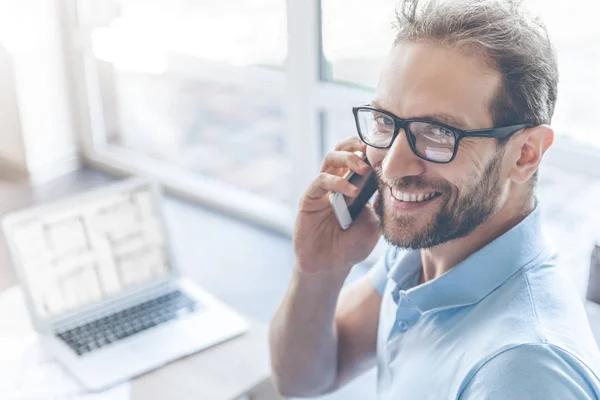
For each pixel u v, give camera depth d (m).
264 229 3.42
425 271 1.19
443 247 1.10
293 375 1.41
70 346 1.70
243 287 3.02
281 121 3.94
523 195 1.05
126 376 1.61
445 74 0.95
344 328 1.41
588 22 2.15
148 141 4.00
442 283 1.07
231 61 3.23
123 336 1.72
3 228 1.71
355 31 2.73
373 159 1.08
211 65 3.30
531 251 1.04
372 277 1.40
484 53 0.94
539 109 0.98
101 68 3.91
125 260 1.85
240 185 3.60
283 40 3.02
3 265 2.97
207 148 3.90
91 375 1.61
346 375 1.45
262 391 1.62
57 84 3.92
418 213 1.02
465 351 1.01
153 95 4.03
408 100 0.98
